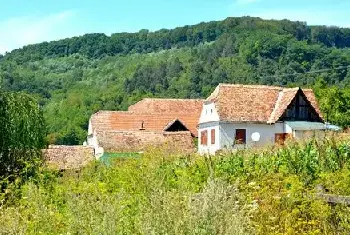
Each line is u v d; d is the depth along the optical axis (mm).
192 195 7680
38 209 9547
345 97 64438
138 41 180000
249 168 19641
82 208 8320
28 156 23125
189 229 6930
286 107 52000
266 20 152375
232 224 7133
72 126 93750
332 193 12875
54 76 153000
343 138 24625
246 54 122875
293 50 118562
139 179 14641
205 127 54375
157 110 67750
